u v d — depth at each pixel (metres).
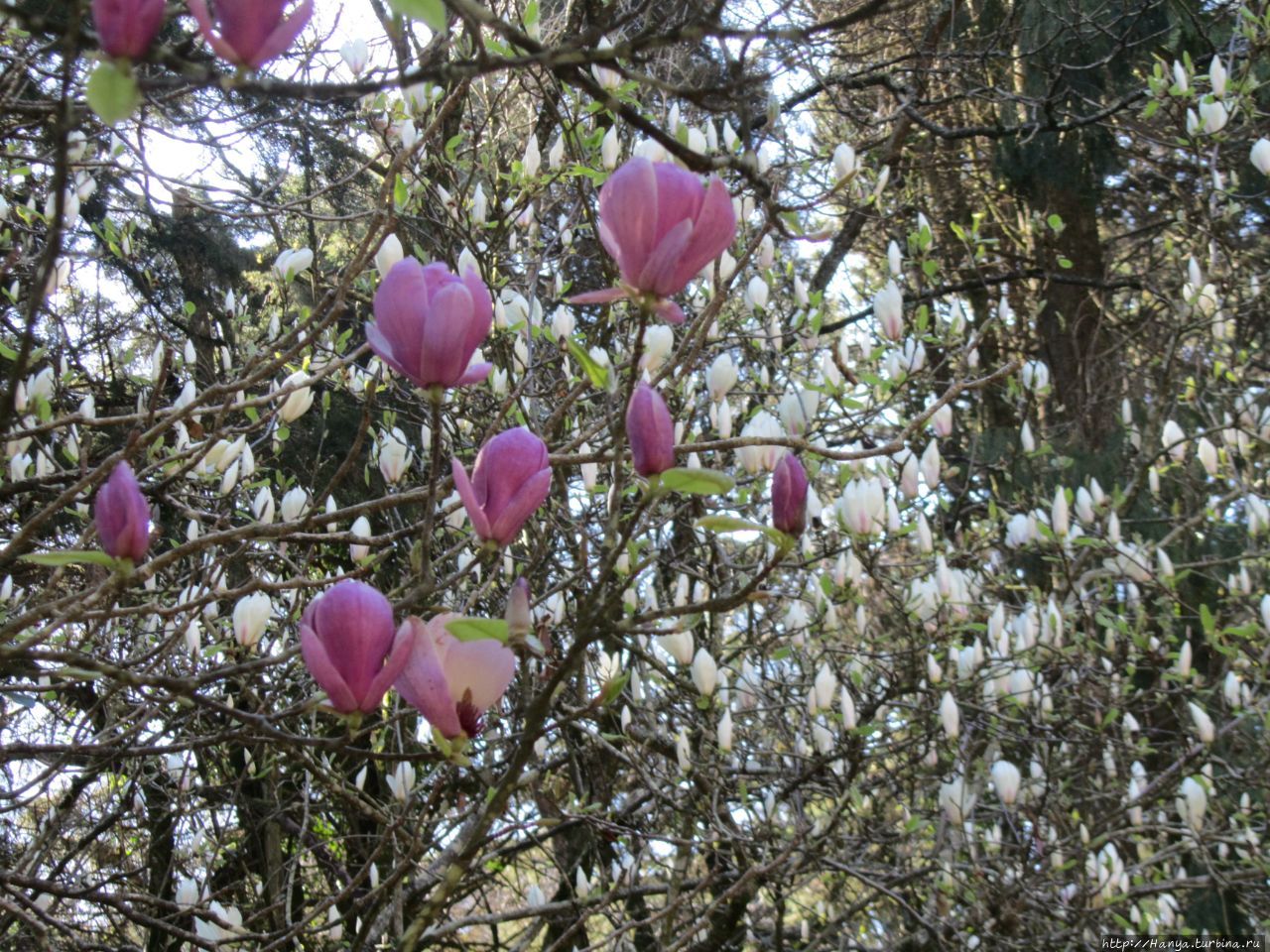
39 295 1.16
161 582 4.09
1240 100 5.25
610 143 3.60
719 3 1.17
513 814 4.28
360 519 2.96
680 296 4.51
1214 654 6.01
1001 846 4.56
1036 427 8.55
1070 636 5.07
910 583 4.01
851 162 3.12
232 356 4.96
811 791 4.58
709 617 4.14
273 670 3.68
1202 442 4.84
